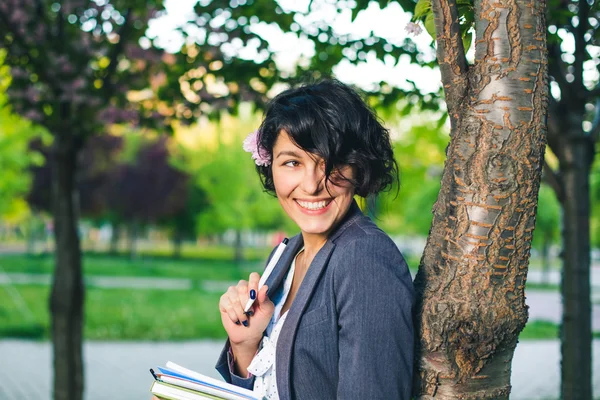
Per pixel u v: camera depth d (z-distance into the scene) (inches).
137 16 180.2
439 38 62.0
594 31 131.4
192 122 191.8
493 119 58.7
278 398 63.0
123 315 528.1
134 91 190.7
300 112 59.9
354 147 59.9
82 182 1159.6
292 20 152.6
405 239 1710.1
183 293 698.8
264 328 67.3
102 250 1737.2
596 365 366.6
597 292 806.5
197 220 1403.8
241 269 1176.8
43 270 996.6
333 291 59.3
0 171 770.8
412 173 679.1
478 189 58.9
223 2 163.0
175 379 61.8
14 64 180.5
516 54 58.9
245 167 1262.3
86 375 333.4
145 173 1272.1
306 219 62.4
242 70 169.0
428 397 60.1
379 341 55.1
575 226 149.0
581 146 147.8
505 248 58.3
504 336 58.6
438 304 59.4
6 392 294.4
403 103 168.9
